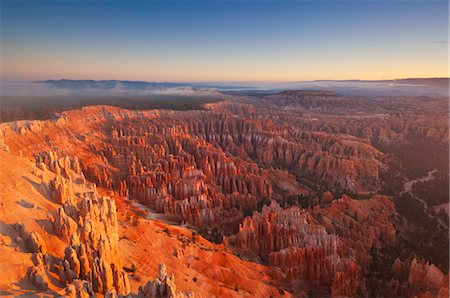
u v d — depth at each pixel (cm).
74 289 2848
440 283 5997
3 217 3716
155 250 5419
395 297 6303
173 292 2922
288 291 5753
